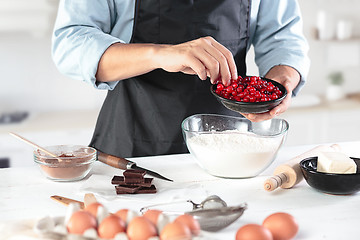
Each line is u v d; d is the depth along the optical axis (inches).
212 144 54.1
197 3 67.7
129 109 69.7
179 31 68.0
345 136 131.3
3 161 117.4
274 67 69.9
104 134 73.2
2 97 123.9
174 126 69.2
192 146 54.9
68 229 37.0
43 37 122.0
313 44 134.3
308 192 51.1
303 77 69.4
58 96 125.6
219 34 69.6
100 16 66.5
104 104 73.5
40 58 123.1
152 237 35.7
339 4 133.6
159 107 68.9
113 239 36.0
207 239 36.5
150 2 66.8
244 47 72.2
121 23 68.4
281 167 51.9
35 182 53.3
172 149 69.7
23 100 124.8
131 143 70.3
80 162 53.2
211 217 40.7
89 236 36.1
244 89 55.1
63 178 53.2
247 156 52.9
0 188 51.5
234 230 42.2
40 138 117.6
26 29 120.7
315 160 53.9
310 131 129.4
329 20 132.6
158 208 46.6
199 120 59.2
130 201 48.4
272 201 48.6
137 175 50.2
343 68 135.9
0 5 117.9
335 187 49.0
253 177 55.1
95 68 61.5
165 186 51.8
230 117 59.4
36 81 124.2
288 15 74.2
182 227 35.5
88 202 45.6
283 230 39.2
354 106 129.8
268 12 73.2
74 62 63.4
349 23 133.4
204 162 54.6
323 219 44.6
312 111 128.0
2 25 119.4
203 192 50.0
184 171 56.8
